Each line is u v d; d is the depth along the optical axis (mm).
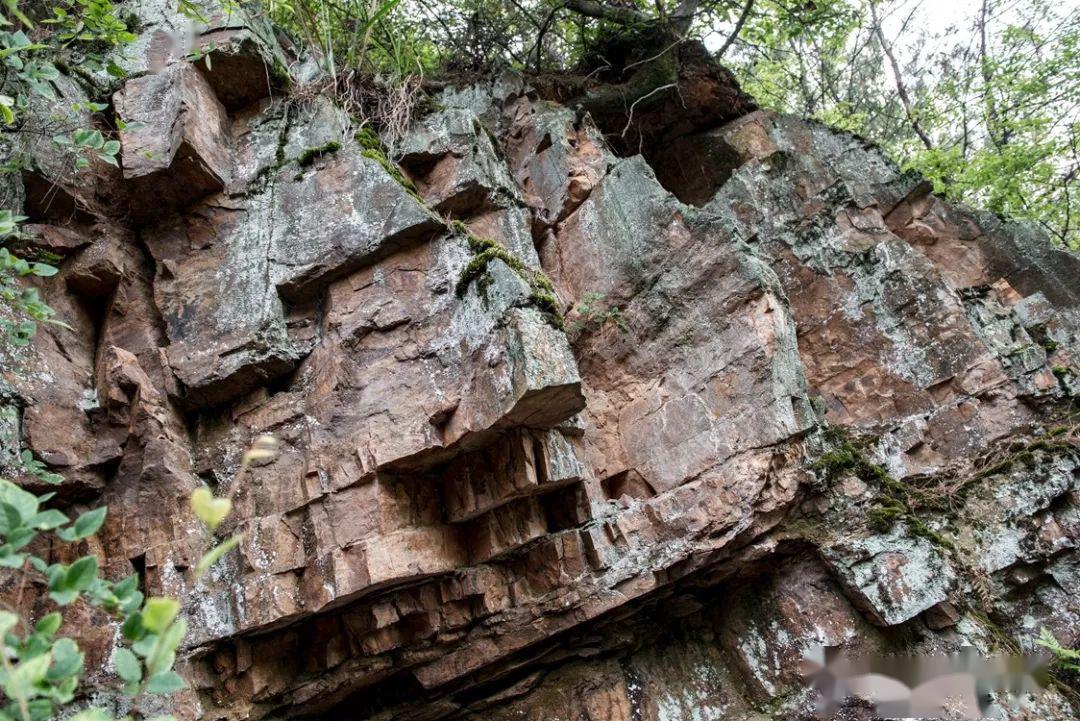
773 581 5137
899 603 4660
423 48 7184
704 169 7824
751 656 5008
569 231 5992
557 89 7367
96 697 3498
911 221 7512
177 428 4363
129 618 1526
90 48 5051
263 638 4105
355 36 5836
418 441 4043
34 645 1415
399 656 4297
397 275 4508
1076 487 5457
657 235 5492
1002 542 5301
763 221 6691
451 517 4305
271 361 4406
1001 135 10641
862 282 6410
